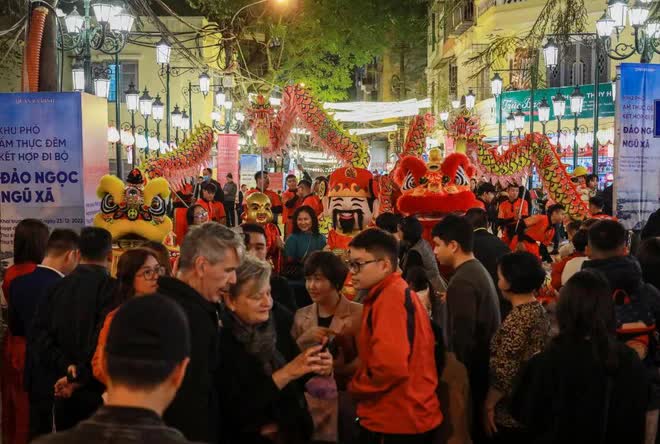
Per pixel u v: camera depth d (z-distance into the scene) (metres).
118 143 16.89
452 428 4.88
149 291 5.11
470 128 12.30
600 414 4.27
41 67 10.33
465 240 5.84
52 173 8.23
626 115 9.02
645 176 9.07
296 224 10.07
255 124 12.01
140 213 8.13
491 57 16.62
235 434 3.93
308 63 40.28
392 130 42.59
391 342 4.48
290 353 4.64
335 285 5.44
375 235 4.72
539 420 4.43
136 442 2.40
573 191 12.21
